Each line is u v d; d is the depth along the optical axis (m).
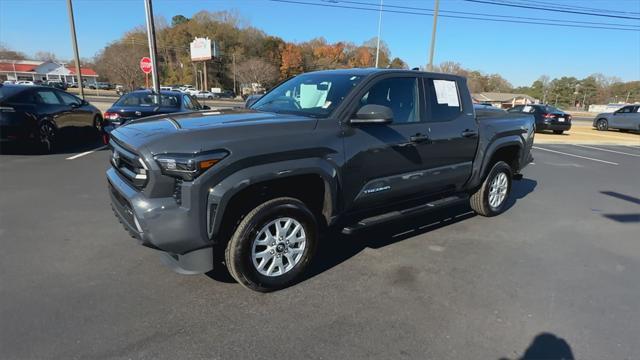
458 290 3.43
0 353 2.45
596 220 5.63
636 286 3.62
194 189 2.74
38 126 8.48
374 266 3.83
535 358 2.59
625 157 12.38
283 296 3.23
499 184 5.44
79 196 5.73
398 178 3.95
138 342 2.60
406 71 4.09
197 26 90.56
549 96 117.94
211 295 3.20
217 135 2.87
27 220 4.73
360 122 3.45
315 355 2.54
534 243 4.61
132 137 3.01
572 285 3.60
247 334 2.72
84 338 2.62
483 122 4.88
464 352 2.62
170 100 9.74
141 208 2.77
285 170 3.04
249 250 3.06
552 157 11.79
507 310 3.14
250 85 79.56
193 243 2.85
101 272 3.51
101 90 74.12
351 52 95.56
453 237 4.70
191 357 2.48
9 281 3.31
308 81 4.10
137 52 61.31
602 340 2.80
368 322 2.91
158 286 3.31
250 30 93.50
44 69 98.31
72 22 17.84
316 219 3.48
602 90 114.94
